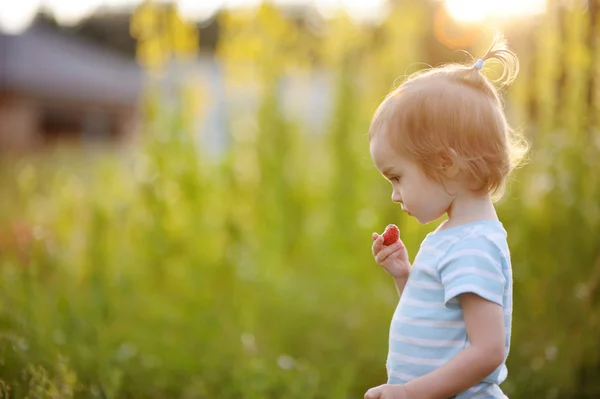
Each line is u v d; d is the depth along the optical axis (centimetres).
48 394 232
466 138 158
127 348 330
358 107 488
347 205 475
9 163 1085
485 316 151
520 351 332
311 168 536
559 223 348
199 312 390
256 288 426
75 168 802
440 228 166
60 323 320
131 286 428
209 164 479
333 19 500
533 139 377
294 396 286
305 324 385
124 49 2070
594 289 319
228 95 502
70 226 462
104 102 1769
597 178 354
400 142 161
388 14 486
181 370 318
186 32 469
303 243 495
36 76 1717
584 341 316
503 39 179
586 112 359
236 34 493
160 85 469
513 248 362
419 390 153
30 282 342
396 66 484
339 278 443
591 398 302
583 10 356
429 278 162
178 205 460
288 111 505
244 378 297
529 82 384
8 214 589
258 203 483
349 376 308
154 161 457
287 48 503
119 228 455
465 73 167
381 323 381
